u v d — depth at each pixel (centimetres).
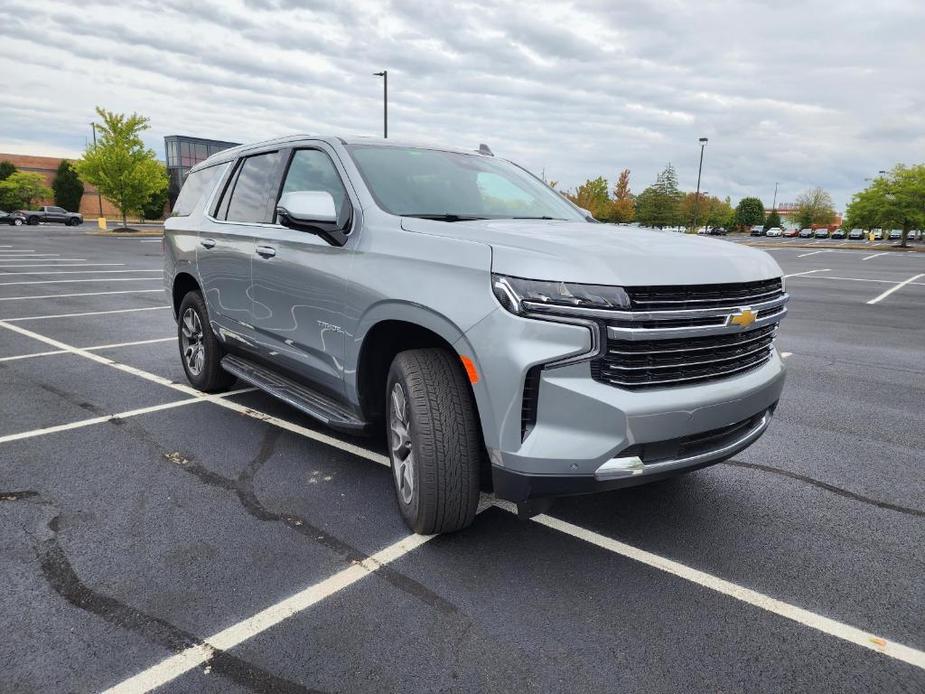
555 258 251
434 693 209
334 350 347
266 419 477
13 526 313
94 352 708
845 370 693
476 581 273
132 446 420
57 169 7500
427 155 399
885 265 2564
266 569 279
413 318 286
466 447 282
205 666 219
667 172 6344
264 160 449
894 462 421
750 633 243
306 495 352
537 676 218
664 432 253
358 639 234
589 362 247
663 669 222
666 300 251
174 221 563
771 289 297
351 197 348
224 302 470
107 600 255
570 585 271
